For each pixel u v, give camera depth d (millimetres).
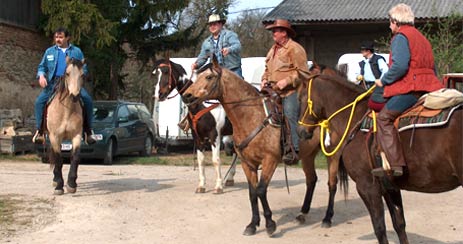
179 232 8289
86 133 11094
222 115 10852
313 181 9016
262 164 8133
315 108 7082
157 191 11086
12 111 21094
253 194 8227
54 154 10508
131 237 8008
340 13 24641
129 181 12578
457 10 22547
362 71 11992
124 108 19234
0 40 22578
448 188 5930
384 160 6066
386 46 21938
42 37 25250
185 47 27578
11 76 23281
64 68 10742
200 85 8117
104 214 9164
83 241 7785
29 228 8375
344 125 6844
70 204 9742
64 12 21984
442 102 5734
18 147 19625
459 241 7902
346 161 6711
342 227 8711
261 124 7996
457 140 5594
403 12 6172
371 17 23703
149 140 20750
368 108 6656
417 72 6051
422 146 5852
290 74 8211
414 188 6141
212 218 9039
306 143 8500
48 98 10711
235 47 10547
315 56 25906
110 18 24031
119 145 18094
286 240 7938
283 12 25328
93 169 15586
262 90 8312
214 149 10844
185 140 22156
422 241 7910
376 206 6500
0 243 7625
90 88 27266
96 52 24328
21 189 11258
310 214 9531
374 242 7809
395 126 6082
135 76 38125
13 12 23297
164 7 24859
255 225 8219
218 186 10875
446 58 19078
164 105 22156
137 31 26078
